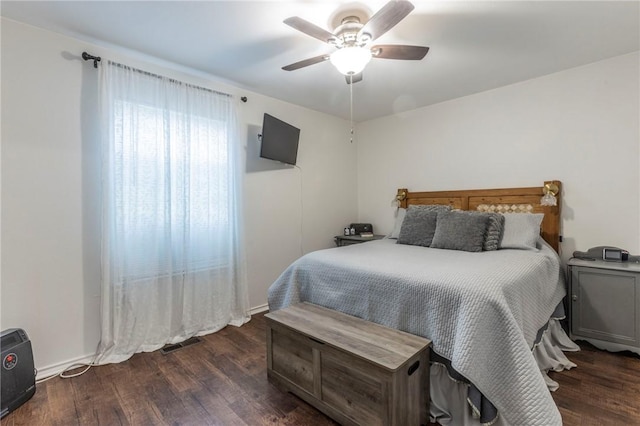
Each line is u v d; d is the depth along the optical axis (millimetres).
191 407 1795
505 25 2068
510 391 1425
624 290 2330
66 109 2189
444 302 1630
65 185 2189
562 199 2893
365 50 1851
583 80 2748
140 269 2463
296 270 2426
